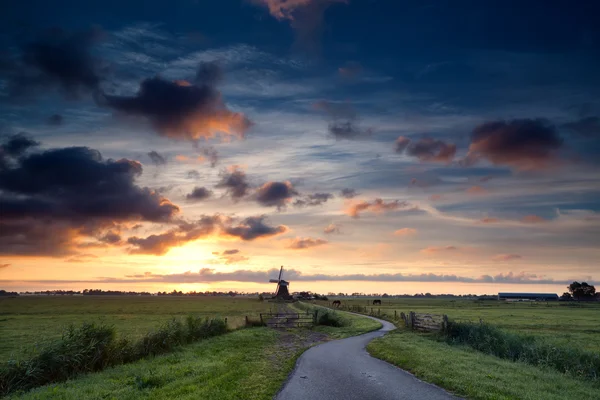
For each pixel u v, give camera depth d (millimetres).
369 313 69250
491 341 24297
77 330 18969
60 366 16391
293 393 12867
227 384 13969
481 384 13453
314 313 46812
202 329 30266
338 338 33469
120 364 19281
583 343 29719
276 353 23141
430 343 26484
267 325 44250
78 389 13961
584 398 12297
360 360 20016
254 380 14773
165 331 24562
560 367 18656
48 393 13438
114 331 20234
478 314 70562
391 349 22781
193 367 17594
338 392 13008
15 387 14625
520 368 17312
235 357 20719
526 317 62906
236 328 38656
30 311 85812
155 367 18094
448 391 13109
